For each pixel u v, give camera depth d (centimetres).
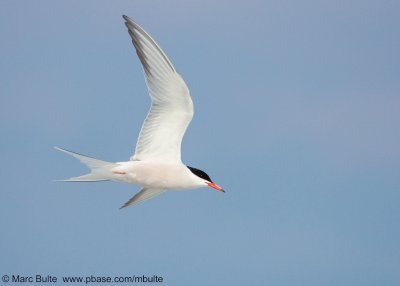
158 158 1544
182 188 1570
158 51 1480
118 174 1532
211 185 1588
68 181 1525
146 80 1512
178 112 1523
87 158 1516
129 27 1487
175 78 1485
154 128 1538
